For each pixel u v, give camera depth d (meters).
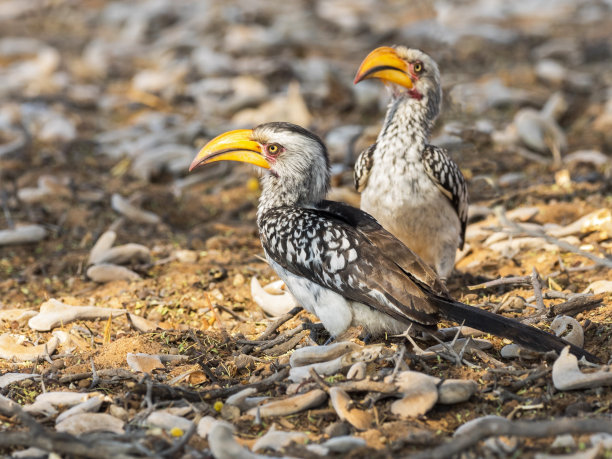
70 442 6.30
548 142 15.39
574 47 23.05
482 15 26.91
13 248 12.21
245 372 8.03
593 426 5.98
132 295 10.33
